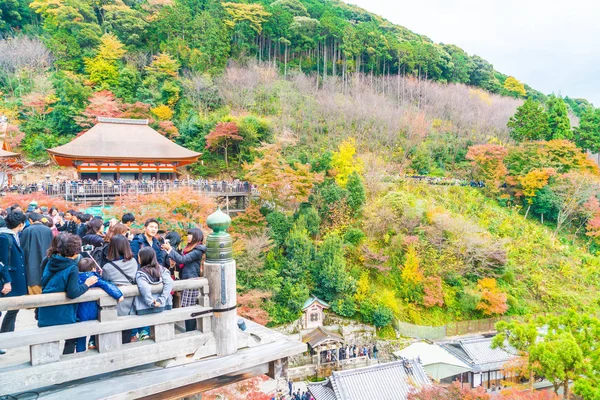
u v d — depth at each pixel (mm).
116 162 31656
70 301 3605
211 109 50125
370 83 62531
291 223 30703
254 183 31578
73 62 48281
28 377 3258
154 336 4004
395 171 44312
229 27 60094
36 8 54844
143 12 57656
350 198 33656
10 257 5324
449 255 31734
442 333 28359
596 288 34625
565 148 45188
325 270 28297
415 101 63062
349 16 88000
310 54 66938
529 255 36625
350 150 37969
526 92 84875
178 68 51875
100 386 3525
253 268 26234
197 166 42031
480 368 22562
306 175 31438
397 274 30766
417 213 32844
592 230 40875
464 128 57250
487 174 44188
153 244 6000
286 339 5004
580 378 12891
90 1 56562
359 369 19547
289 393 20859
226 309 4438
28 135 41156
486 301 30281
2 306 3271
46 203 20375
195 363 4137
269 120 46750
